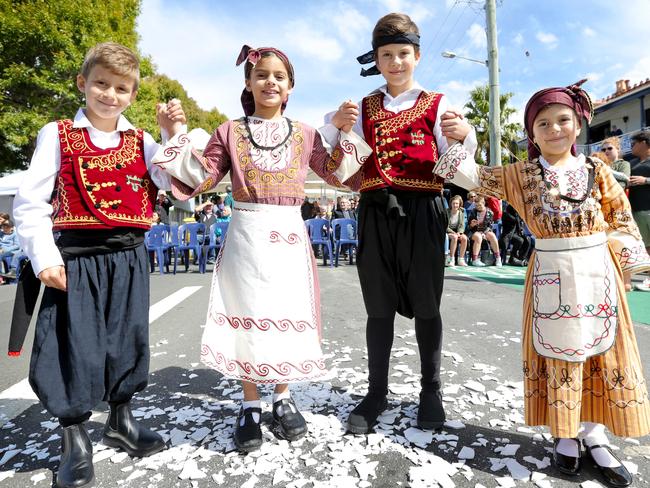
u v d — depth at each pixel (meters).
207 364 1.90
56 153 1.69
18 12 11.90
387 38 2.03
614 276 1.67
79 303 1.68
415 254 1.99
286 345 1.87
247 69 2.02
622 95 16.94
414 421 2.06
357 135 2.04
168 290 6.21
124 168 1.76
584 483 1.57
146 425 2.12
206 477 1.67
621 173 4.95
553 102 1.69
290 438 1.91
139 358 1.83
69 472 1.64
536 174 1.75
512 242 8.59
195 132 2.50
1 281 9.00
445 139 1.99
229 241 1.95
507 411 2.15
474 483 1.58
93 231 1.70
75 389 1.65
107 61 1.67
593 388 1.67
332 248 9.31
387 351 2.10
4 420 2.25
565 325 1.62
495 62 12.05
